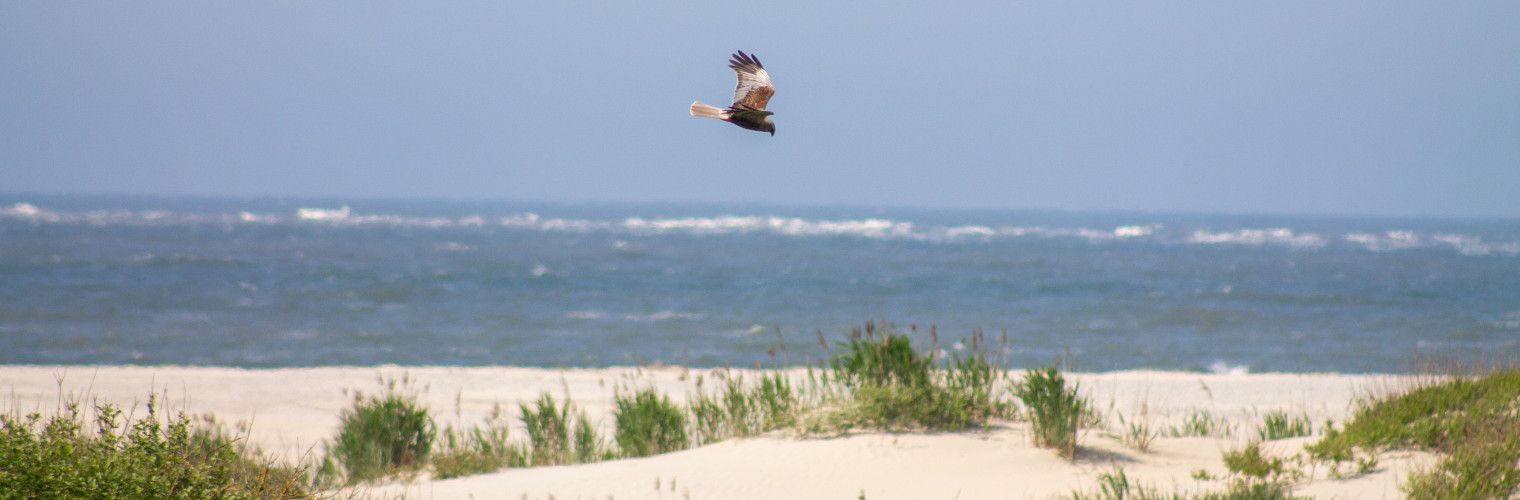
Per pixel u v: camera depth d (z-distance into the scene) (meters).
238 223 177.88
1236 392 24.02
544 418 15.15
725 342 37.97
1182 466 12.12
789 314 48.06
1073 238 166.50
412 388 24.06
